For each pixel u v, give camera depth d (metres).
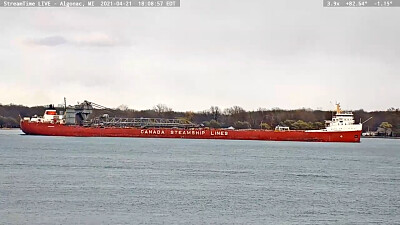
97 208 53.75
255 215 52.41
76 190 64.50
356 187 72.56
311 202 59.81
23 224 47.00
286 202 59.44
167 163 102.81
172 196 61.47
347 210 55.88
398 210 56.41
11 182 70.81
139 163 101.56
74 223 47.62
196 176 81.00
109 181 73.19
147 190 65.50
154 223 48.28
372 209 56.69
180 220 49.59
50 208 53.34
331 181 78.50
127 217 50.25
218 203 57.88
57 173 82.00
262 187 70.31
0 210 52.12
